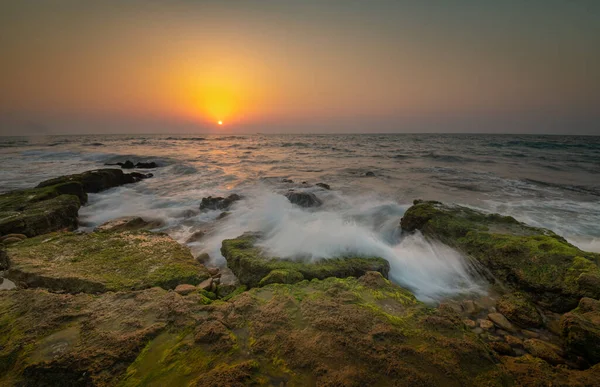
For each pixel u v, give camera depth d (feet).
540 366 10.16
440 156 110.22
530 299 16.94
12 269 16.90
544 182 57.36
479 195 46.70
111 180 51.80
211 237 27.43
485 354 10.08
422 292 17.95
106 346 9.89
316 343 10.25
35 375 8.91
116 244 21.38
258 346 10.19
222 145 195.62
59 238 22.08
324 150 154.61
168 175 67.92
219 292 16.65
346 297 13.67
